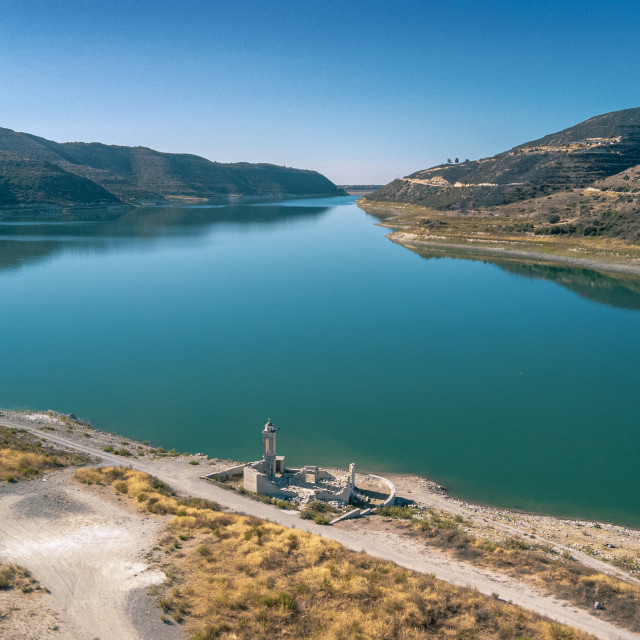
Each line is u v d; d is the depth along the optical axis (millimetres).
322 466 50625
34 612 22625
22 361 79250
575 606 26297
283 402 66062
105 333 94500
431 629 23375
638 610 25781
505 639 22766
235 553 28922
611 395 70250
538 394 70250
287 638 22188
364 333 97375
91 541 29250
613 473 50719
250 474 40438
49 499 34156
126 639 21484
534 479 49500
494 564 30547
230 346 88375
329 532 34062
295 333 96688
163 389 69438
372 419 61750
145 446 52469
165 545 29438
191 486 40781
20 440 45969
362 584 26312
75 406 63469
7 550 27656
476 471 50750
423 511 40656
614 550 36156
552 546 35562
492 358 84750
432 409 65062
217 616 23141
